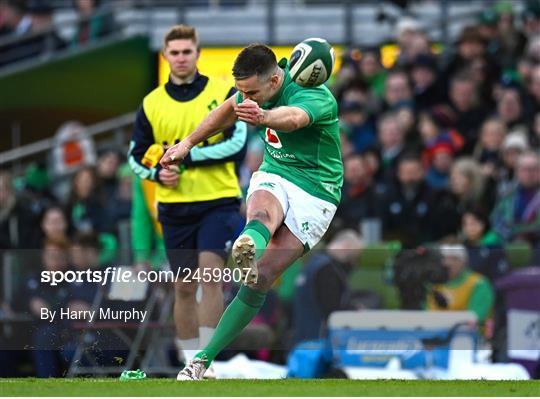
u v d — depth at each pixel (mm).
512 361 33062
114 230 43844
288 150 21969
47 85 53625
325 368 32281
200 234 26594
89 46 54000
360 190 44938
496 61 51906
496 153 47125
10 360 32250
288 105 21375
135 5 58375
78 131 52125
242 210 40219
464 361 32312
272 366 31938
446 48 56656
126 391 19281
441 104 51219
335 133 22047
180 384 20625
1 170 47594
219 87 26719
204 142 26312
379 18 58750
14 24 58250
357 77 52500
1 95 53094
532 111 48750
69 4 62906
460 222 42625
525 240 41438
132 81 54344
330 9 62375
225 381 21578
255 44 21500
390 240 43625
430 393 19391
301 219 21891
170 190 26656
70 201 46594
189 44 26438
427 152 47156
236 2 62562
